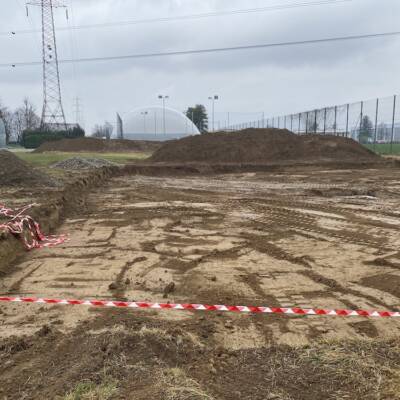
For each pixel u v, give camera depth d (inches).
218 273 276.5
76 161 1066.7
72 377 139.0
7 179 673.0
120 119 3639.3
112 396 127.6
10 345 172.1
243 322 201.5
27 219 366.6
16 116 3501.5
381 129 1357.0
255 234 384.8
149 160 1269.7
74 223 441.1
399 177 834.2
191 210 508.4
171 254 321.4
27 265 295.4
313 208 516.1
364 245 344.8
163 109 3575.3
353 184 740.7
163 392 129.9
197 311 214.1
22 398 134.0
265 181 832.3
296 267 288.7
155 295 238.5
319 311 206.2
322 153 1226.6
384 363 159.2
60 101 2630.4
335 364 158.1
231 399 135.0
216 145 1269.7
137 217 467.5
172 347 161.8
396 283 254.7
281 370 155.6
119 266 292.4
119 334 163.2
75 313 210.7
